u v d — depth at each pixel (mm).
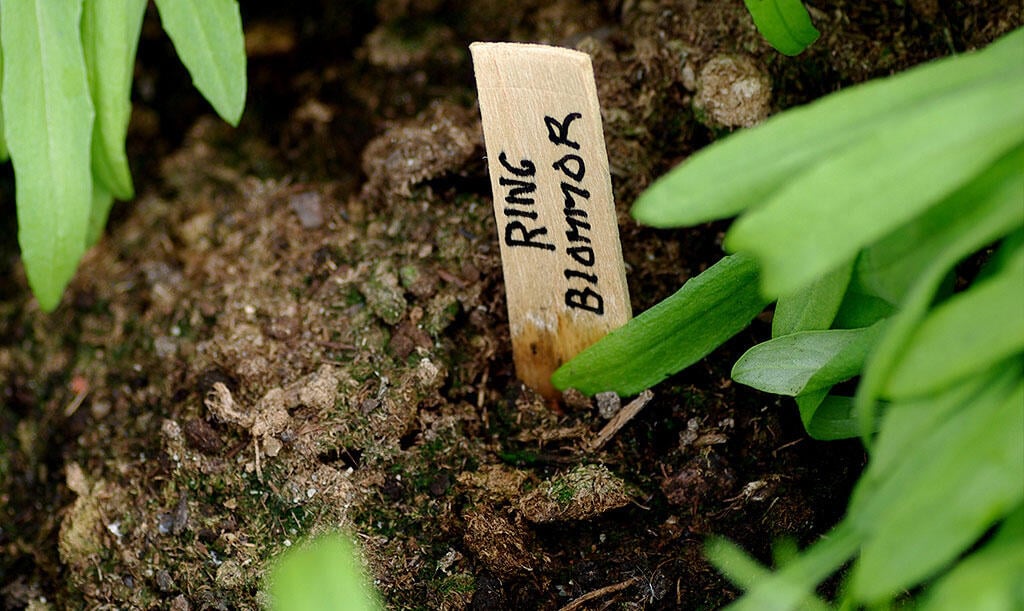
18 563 352
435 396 338
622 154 352
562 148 314
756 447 327
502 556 321
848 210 261
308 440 332
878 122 264
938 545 262
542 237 323
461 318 346
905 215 261
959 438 265
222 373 347
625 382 322
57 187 328
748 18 350
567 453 332
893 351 265
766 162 266
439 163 356
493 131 318
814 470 323
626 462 330
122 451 349
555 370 334
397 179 357
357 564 323
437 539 326
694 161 267
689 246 348
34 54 325
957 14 345
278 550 327
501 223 325
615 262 320
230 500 333
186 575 330
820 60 347
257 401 339
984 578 258
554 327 331
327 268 356
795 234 262
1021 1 340
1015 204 264
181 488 337
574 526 325
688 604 316
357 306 347
